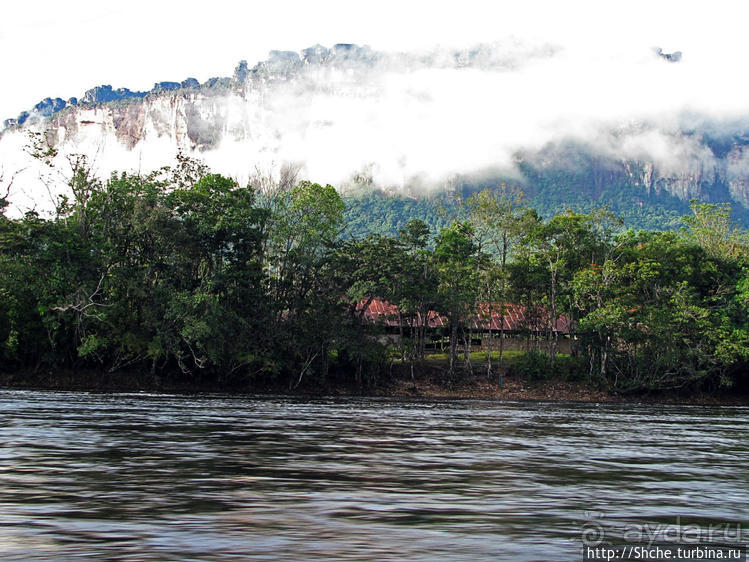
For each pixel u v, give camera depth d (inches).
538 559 551.8
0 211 2827.3
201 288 2901.1
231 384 3051.2
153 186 2997.0
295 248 3267.7
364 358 3193.9
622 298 3348.9
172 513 668.1
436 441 1343.5
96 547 547.5
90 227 2950.3
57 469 881.5
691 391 3563.0
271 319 3102.9
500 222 3715.6
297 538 591.8
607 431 1711.4
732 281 3622.0
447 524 657.0
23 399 2022.6
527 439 1445.6
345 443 1258.0
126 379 2856.8
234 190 3287.4
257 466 960.3
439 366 3531.0
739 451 1365.7
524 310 3841.0
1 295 2709.2
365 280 3164.4
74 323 2691.9
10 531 588.7
